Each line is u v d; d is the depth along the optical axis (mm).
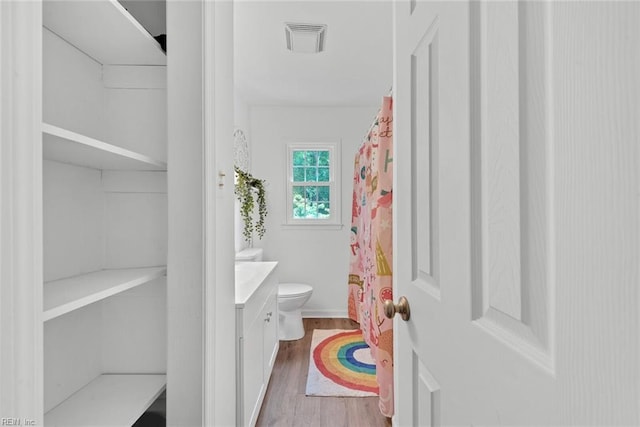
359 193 3479
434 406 764
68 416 971
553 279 394
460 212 628
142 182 1263
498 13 512
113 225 1249
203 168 1118
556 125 388
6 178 518
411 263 928
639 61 284
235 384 1532
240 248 3488
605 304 318
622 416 301
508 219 487
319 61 2805
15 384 517
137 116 1269
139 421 1289
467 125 599
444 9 694
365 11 2131
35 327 545
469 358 596
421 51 854
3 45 519
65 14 919
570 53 365
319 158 4027
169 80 1116
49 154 931
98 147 849
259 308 2006
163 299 1262
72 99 1098
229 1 1396
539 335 422
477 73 576
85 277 1065
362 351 2906
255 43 2518
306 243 3924
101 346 1244
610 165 312
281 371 2551
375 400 2156
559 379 378
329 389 2277
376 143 2369
